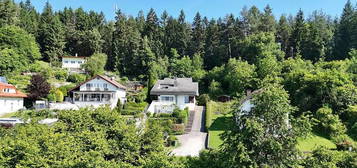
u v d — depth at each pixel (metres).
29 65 77.69
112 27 104.00
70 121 17.17
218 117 44.03
